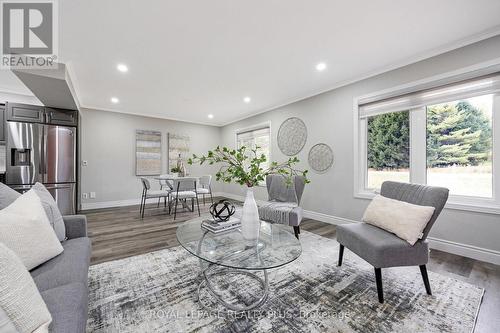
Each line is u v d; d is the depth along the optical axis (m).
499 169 2.17
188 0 1.73
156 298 1.59
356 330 1.29
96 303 1.52
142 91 3.82
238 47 2.43
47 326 0.73
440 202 1.62
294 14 1.91
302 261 2.19
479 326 1.32
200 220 2.23
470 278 1.87
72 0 1.71
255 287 1.73
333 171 3.58
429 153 2.66
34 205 1.32
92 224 3.54
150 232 3.13
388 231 1.79
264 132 5.15
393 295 1.63
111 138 5.09
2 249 0.72
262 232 1.90
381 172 3.13
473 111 2.35
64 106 3.68
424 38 2.26
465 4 1.79
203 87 3.64
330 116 3.64
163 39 2.26
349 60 2.73
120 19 1.94
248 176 1.75
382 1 1.75
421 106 2.65
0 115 3.44
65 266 1.21
